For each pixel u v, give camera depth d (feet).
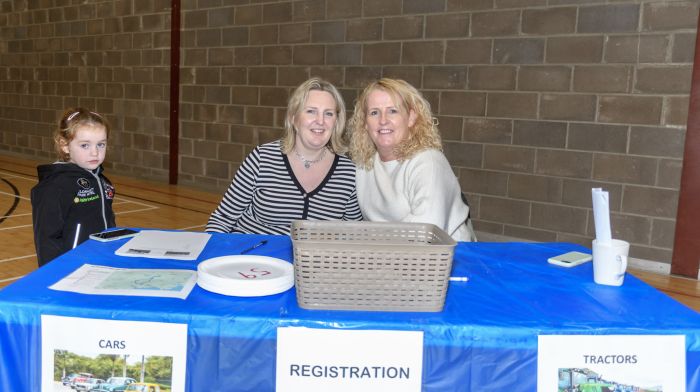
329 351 3.86
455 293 4.49
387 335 3.86
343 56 18.22
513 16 14.94
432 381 3.92
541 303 4.32
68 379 3.96
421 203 6.44
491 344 3.87
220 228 7.43
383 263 3.94
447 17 16.02
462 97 16.03
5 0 29.17
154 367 3.92
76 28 26.25
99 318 3.90
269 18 19.80
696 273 13.08
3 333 3.96
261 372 3.93
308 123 7.03
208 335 3.89
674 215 13.25
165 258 5.20
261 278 4.44
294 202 7.38
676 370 3.89
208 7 21.44
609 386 3.89
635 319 4.03
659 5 12.90
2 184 22.75
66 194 7.16
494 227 15.94
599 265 4.79
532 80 14.84
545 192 14.99
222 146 21.83
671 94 12.96
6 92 30.14
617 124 13.75
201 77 22.07
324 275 3.96
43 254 7.04
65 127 7.38
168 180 23.93
